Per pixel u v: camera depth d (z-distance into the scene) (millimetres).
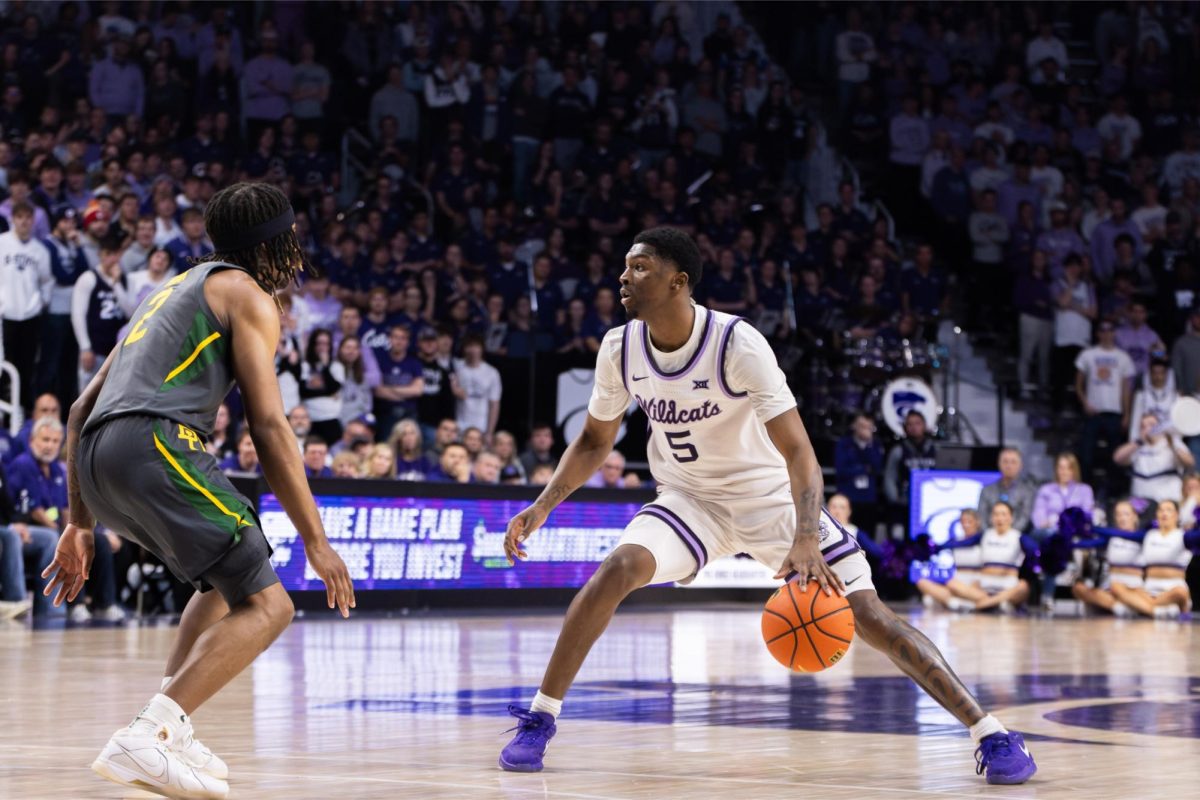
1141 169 19359
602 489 12359
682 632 9719
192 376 3188
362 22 17891
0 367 11805
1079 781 3637
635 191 17047
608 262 16125
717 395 3941
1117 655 8281
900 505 14234
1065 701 5805
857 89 19422
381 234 15539
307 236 14992
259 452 3145
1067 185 18703
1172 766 3939
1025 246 17766
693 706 5453
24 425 11219
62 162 14562
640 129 18156
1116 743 4484
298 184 16047
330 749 4062
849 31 19797
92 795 3156
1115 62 20547
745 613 12188
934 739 4500
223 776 3219
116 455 3105
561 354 14734
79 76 16062
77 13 16422
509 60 18141
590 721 4926
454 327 14578
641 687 6188
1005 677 6875
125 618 10344
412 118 17266
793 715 5164
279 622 3170
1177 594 12867
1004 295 18031
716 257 16422
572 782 3523
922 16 20312
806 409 15594
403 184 16375
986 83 20094
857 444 14516
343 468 11109
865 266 17250
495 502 11656
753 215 17891
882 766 3883
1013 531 13508
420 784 3426
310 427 12445
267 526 10250
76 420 3369
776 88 18781
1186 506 13469
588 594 3857
